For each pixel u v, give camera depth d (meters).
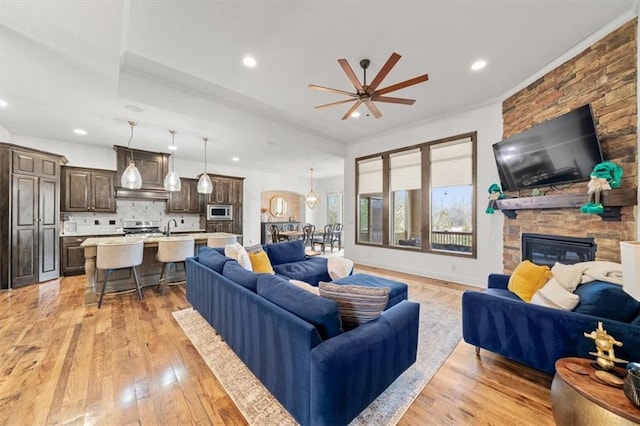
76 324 2.77
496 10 2.28
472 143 4.41
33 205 4.37
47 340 2.41
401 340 1.69
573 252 2.88
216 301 2.38
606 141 2.53
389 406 1.64
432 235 5.05
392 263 5.62
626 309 1.61
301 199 11.10
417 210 5.37
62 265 4.89
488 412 1.59
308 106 4.29
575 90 2.83
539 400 1.69
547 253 3.21
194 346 2.33
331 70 3.20
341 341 1.34
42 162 4.50
